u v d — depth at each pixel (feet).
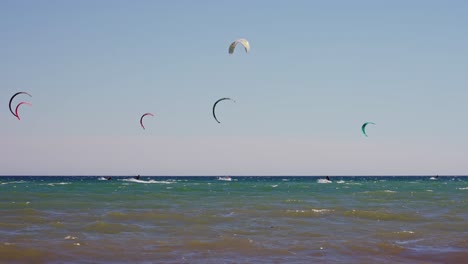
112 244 47.57
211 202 94.63
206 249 45.96
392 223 64.13
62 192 124.88
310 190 156.25
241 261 41.34
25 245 45.70
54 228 56.44
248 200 101.19
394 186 204.95
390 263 41.09
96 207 81.61
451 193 131.75
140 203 90.63
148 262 40.86
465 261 41.96
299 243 49.19
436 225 62.49
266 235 53.93
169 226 59.47
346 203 94.48
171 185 200.23
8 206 80.74
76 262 40.70
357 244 48.62
